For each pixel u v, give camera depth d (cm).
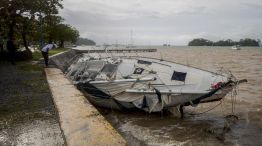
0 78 1431
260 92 1753
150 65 1295
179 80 1180
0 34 2353
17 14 2288
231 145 892
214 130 1029
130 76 1262
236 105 1413
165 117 1197
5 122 714
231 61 5259
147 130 1033
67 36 6450
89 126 623
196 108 1363
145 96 1176
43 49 1947
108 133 578
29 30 2539
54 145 561
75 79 1490
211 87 1107
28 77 1467
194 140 934
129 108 1253
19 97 1000
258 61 5266
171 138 950
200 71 1216
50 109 837
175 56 7244
